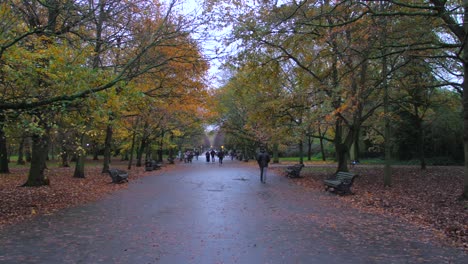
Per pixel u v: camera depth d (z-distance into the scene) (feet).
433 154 116.98
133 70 49.08
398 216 33.45
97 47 47.44
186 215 33.40
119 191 52.80
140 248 22.35
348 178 50.03
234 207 38.17
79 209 36.70
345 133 131.03
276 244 23.38
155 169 108.58
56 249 22.11
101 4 38.40
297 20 39.45
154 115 100.58
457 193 47.32
